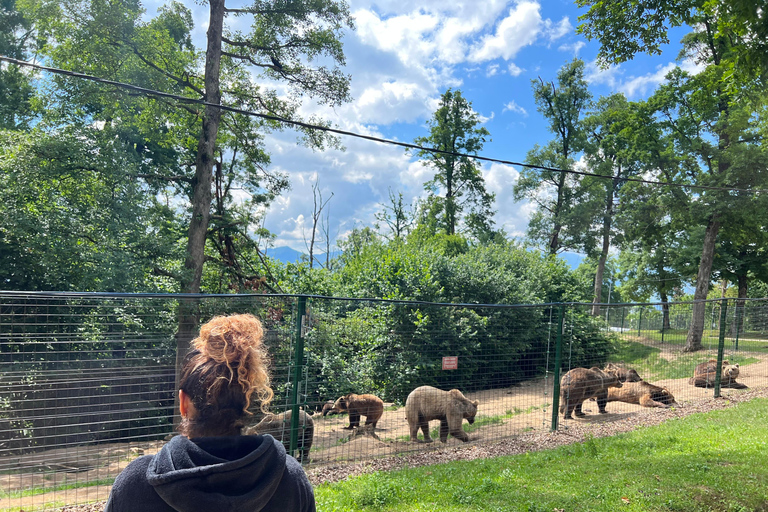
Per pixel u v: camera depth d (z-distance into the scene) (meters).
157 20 16.41
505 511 4.96
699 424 9.22
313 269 18.58
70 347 6.26
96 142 13.47
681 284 40.66
